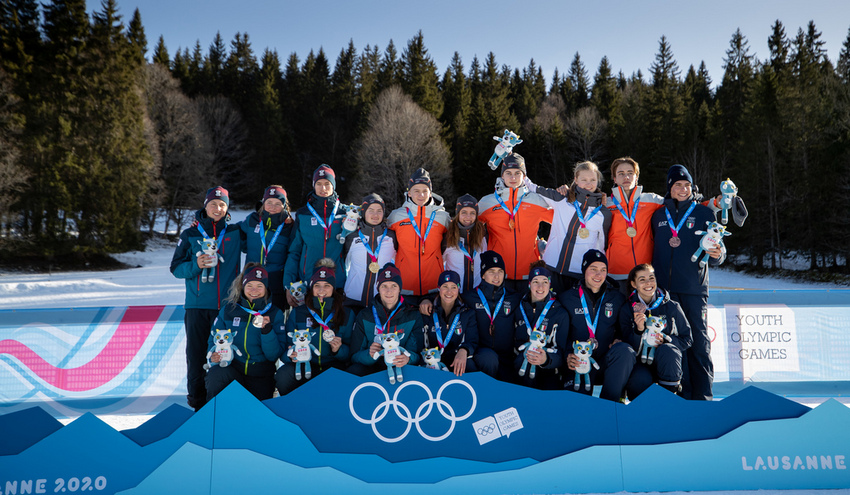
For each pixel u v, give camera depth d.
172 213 44.44
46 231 30.89
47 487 3.39
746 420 3.61
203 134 48.94
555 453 3.56
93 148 33.47
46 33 34.69
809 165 29.33
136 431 3.50
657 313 4.11
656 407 3.63
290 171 57.25
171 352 5.17
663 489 3.51
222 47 79.38
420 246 4.77
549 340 4.02
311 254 4.84
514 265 4.83
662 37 68.81
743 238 34.00
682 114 42.75
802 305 5.34
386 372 3.68
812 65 35.75
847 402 5.14
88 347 5.06
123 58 36.53
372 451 3.57
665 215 4.66
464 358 3.86
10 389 4.92
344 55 72.06
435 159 41.91
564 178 48.34
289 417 3.56
